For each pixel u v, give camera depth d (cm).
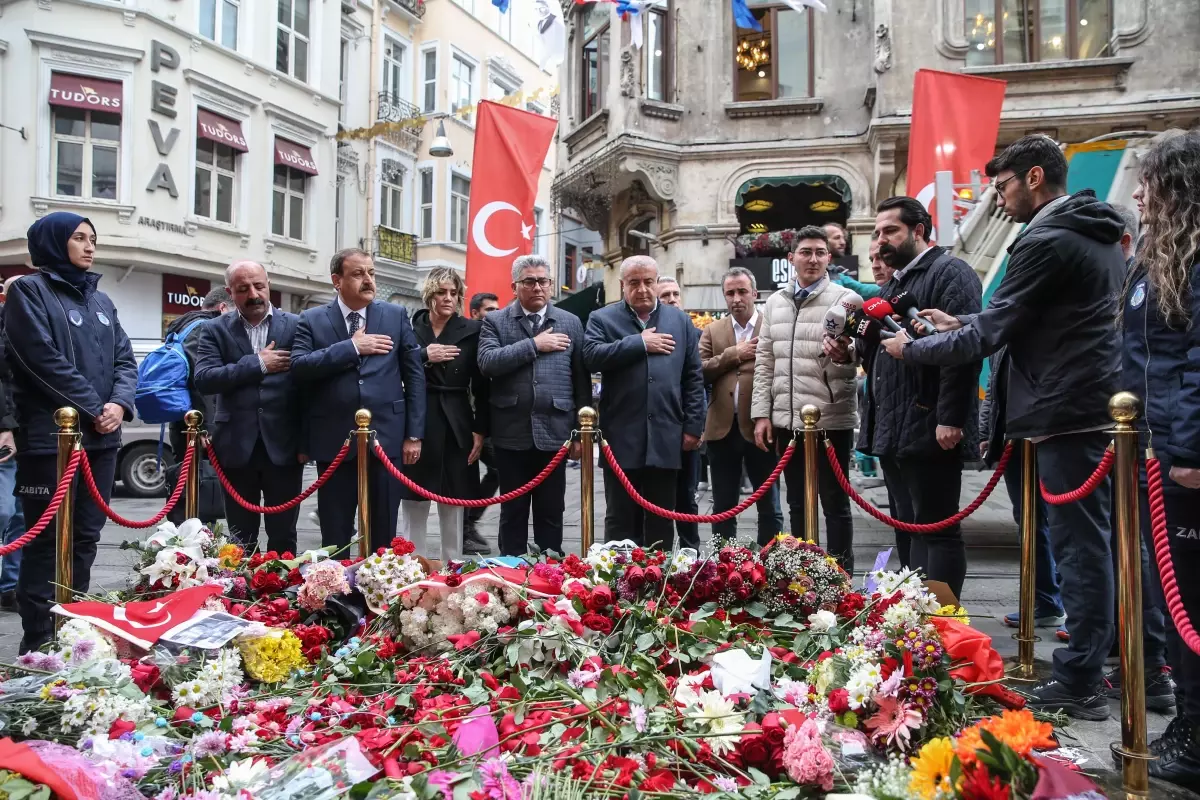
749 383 519
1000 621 452
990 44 1327
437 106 2619
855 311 383
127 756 209
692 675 257
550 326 497
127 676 258
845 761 218
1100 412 298
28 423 388
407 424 485
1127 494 254
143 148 1694
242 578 351
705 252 1490
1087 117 1255
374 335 469
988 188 672
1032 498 360
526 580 310
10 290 386
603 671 246
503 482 489
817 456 448
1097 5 1302
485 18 2792
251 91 1931
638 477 483
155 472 1091
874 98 1392
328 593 324
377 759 208
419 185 2597
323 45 2159
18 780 185
